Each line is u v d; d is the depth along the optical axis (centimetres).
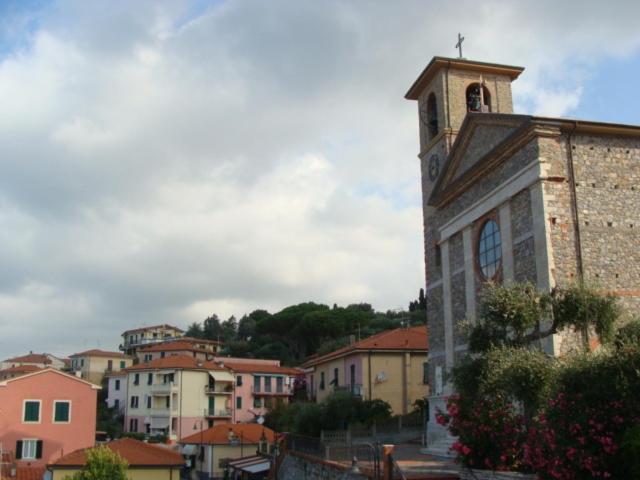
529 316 1883
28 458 5128
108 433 7725
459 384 1912
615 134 2525
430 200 3338
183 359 8419
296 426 4556
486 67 3691
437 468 2177
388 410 4541
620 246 2414
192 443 6303
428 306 3494
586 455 1425
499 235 2708
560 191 2408
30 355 12556
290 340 10306
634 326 1834
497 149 2675
